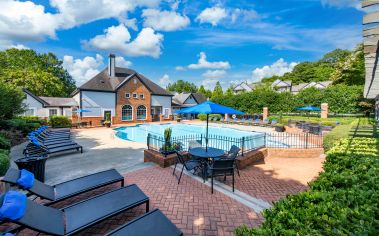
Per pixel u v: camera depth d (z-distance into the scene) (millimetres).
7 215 2758
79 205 3797
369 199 2338
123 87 28906
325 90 25641
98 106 26969
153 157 8102
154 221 3352
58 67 48625
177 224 4090
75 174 6965
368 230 1684
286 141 14602
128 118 29719
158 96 33594
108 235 2963
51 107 27031
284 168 7793
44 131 14383
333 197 2434
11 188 4902
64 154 9781
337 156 4348
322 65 65875
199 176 6680
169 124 29375
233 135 19719
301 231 1798
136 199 4129
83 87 25812
